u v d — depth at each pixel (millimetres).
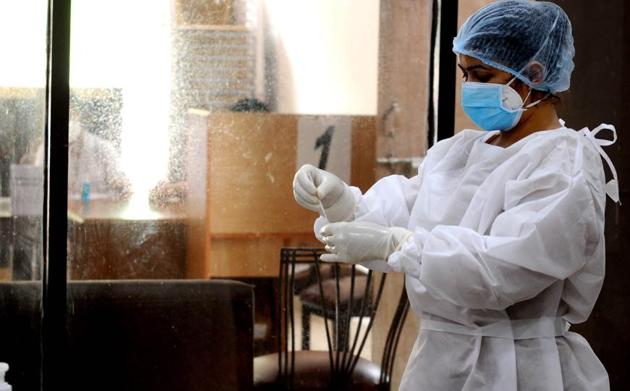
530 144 1774
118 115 2834
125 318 2832
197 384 2846
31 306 2871
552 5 1886
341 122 2953
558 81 1858
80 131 2809
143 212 2857
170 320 2848
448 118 2875
